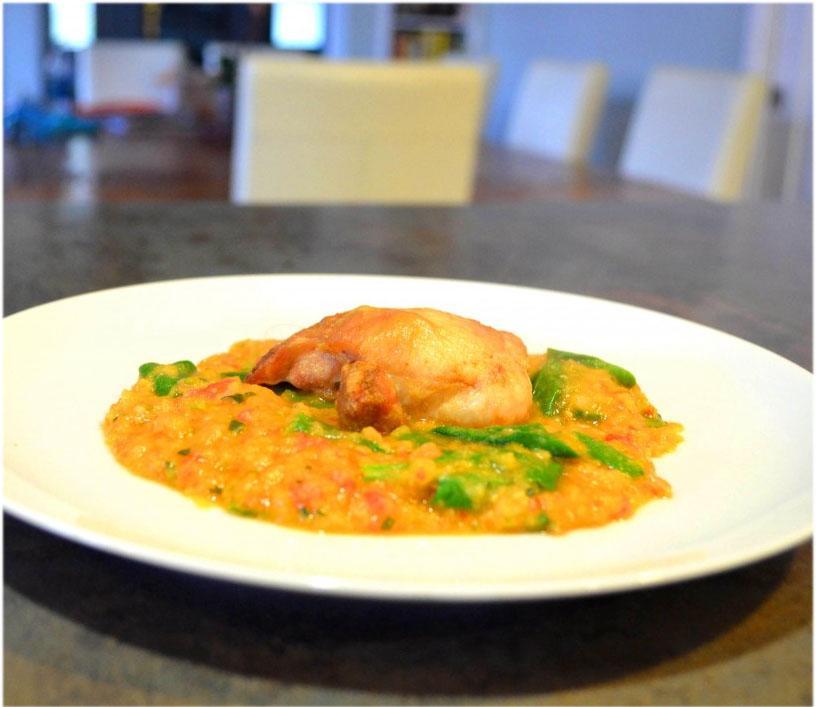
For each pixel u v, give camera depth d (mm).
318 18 3354
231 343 546
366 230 910
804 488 390
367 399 418
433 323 446
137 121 1852
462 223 962
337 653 316
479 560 352
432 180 1279
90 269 735
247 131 1187
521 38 3037
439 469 380
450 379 435
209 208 974
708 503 400
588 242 902
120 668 307
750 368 503
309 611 333
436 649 320
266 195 1215
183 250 803
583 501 380
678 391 504
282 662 312
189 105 1938
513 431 411
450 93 1243
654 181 1551
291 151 1205
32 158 1479
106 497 382
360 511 367
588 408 468
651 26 2473
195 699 298
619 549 363
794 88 2088
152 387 462
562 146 1827
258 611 332
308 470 377
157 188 1317
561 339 561
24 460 401
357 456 388
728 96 1525
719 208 1093
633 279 780
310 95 1185
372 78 1199
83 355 501
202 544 353
